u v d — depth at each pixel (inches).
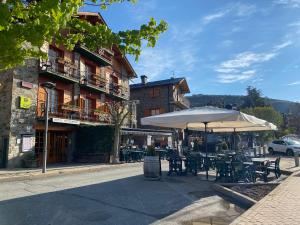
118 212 287.0
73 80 876.6
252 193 367.2
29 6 141.9
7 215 267.3
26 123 721.6
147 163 496.4
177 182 469.7
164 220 263.9
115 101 1178.6
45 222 250.8
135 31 174.2
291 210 267.9
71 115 885.8
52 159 845.2
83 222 254.5
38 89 773.3
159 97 1636.3
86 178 518.9
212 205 319.3
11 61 157.0
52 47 840.3
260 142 1601.9
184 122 445.7
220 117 412.2
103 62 1063.6
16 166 689.6
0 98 702.5
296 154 766.5
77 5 134.4
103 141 890.1
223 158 514.0
